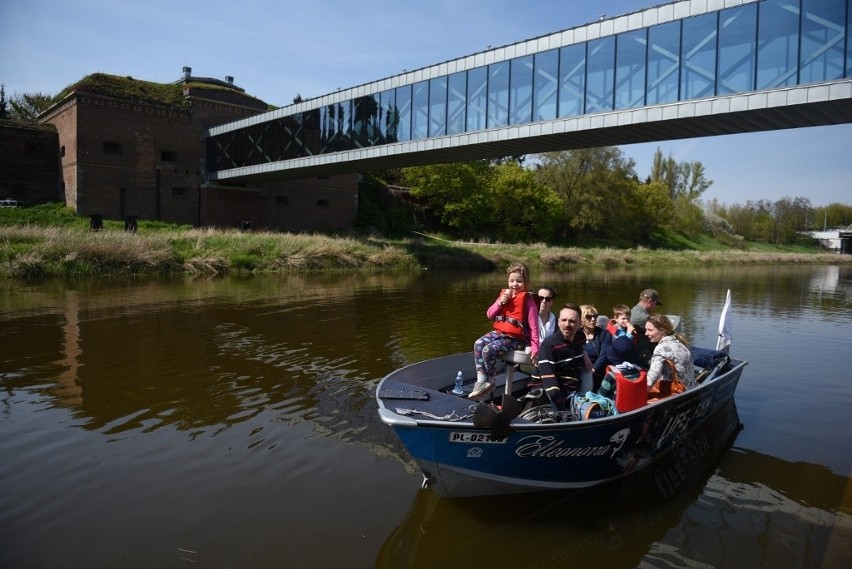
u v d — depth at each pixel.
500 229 49.62
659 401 5.28
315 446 5.79
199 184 35.56
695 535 4.46
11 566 3.83
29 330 10.80
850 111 14.50
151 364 8.66
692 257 47.81
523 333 5.44
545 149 21.92
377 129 25.53
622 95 17.34
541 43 19.34
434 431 4.49
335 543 4.17
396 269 27.91
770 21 14.47
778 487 5.28
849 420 6.99
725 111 15.23
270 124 31.61
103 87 32.19
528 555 4.15
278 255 24.94
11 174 32.78
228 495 4.79
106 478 5.04
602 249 49.28
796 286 26.20
